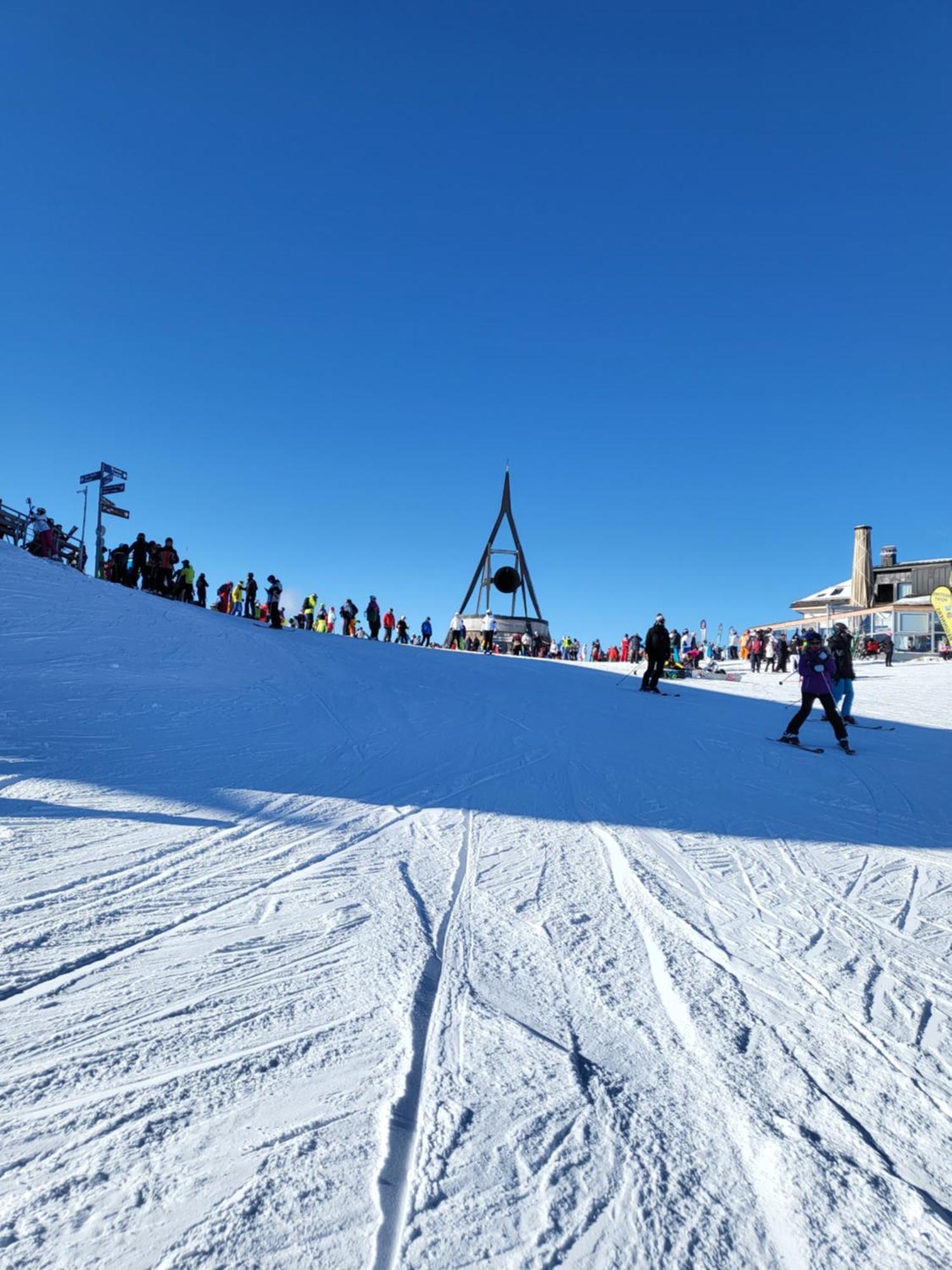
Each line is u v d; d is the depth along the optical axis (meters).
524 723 11.24
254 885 3.88
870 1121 2.12
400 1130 1.92
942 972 3.33
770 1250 1.60
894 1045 2.60
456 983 2.86
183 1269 1.46
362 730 9.37
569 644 39.34
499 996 2.77
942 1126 2.12
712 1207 1.72
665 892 4.23
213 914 3.45
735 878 4.63
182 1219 1.59
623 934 3.53
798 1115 2.12
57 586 16.23
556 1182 1.77
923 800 7.58
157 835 4.62
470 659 21.80
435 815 5.70
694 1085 2.25
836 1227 1.68
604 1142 1.93
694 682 20.09
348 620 29.83
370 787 6.46
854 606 39.97
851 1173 1.87
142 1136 1.86
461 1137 1.91
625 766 8.39
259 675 13.04
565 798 6.63
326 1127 1.92
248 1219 1.60
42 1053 2.22
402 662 18.73
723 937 3.59
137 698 9.52
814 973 3.22
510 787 6.92
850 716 12.79
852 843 5.74
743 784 7.88
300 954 3.04
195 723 8.59
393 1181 1.74
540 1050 2.38
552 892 4.09
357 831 5.09
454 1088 2.14
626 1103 2.12
